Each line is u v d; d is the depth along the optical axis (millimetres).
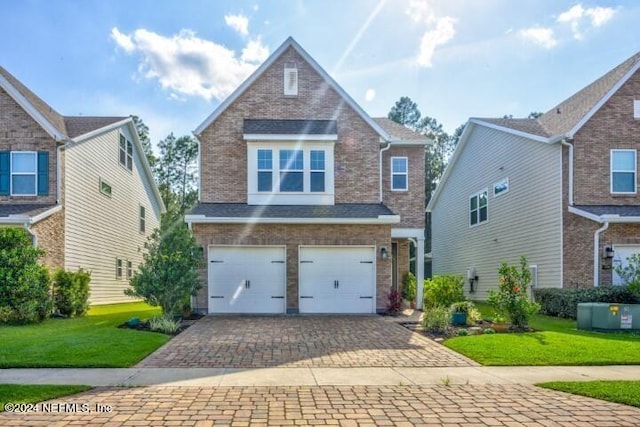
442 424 5289
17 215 15539
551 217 17766
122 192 24297
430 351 9578
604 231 16047
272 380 7184
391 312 16000
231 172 17312
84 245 19656
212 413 5590
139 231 27141
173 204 48156
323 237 16234
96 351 8992
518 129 20375
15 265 13703
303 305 16109
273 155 17312
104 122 22297
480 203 24281
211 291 15867
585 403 6121
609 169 17094
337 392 6551
